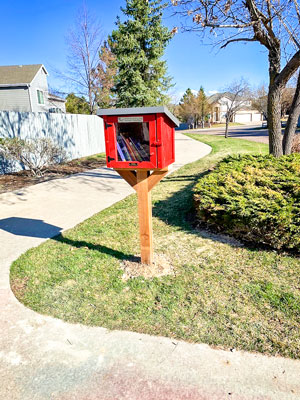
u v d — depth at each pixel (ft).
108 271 10.18
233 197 12.39
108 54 76.28
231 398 5.51
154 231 13.84
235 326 7.36
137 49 67.82
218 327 7.34
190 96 148.87
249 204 11.66
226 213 12.08
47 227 14.58
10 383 5.93
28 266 10.59
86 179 26.37
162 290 8.98
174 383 5.85
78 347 6.84
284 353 6.50
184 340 6.96
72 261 10.91
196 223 14.56
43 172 28.48
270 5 16.07
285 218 10.43
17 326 7.53
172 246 12.16
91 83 69.56
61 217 16.12
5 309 8.20
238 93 72.13
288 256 10.80
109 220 15.34
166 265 10.52
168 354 6.57
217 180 15.17
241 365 6.24
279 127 19.75
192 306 8.18
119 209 17.21
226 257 11.02
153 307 8.18
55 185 23.97
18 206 18.25
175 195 19.81
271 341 6.84
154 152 8.31
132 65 67.72
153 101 69.41
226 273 9.87
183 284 9.27
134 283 9.37
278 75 18.30
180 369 6.18
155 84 70.33
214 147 47.88
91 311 8.06
